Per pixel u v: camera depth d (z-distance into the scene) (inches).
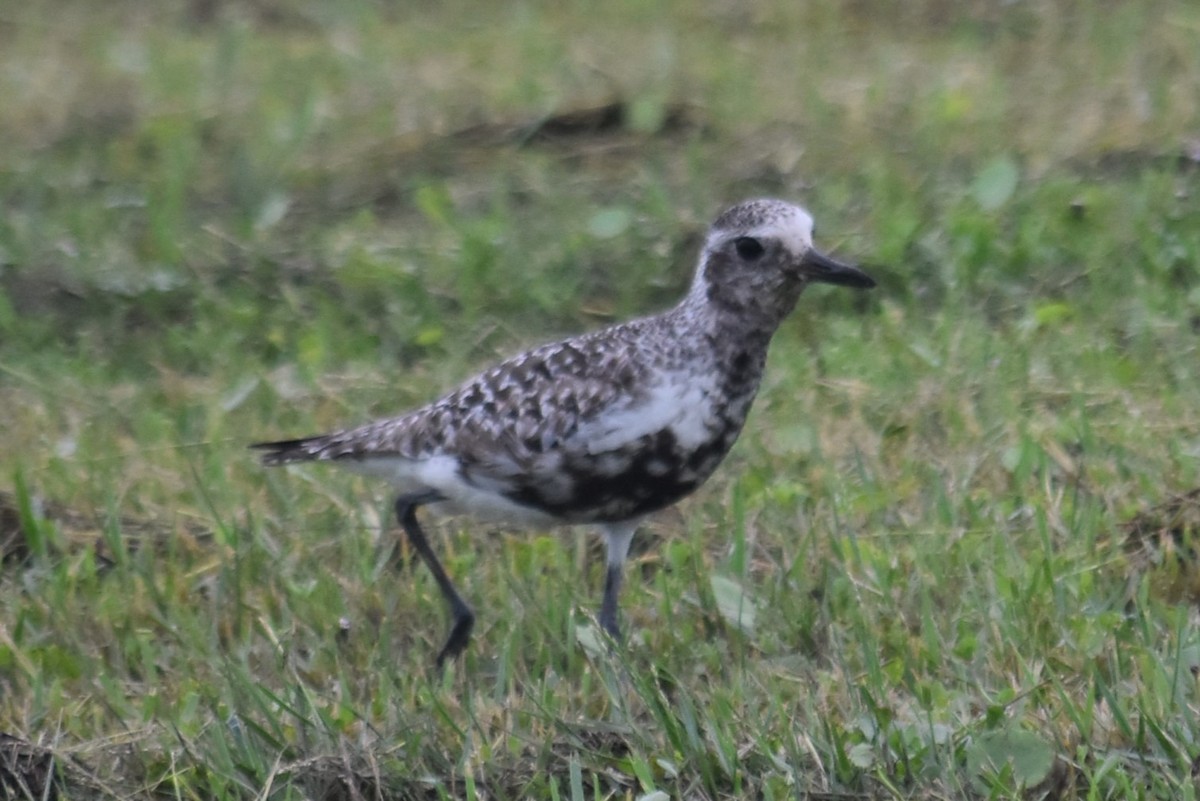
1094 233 633.6
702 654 434.0
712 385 426.6
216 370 605.9
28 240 685.3
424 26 941.2
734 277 425.7
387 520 500.7
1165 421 535.2
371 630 458.0
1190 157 678.5
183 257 664.4
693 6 936.3
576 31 911.7
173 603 466.6
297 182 732.0
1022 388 558.6
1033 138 714.8
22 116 818.8
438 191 693.9
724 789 378.9
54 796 391.2
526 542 494.3
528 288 635.5
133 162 765.9
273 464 465.7
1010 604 434.3
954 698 400.8
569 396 421.4
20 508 494.0
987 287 620.1
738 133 740.7
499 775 384.5
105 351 628.1
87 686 437.7
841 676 417.4
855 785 373.1
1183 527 472.1
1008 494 504.1
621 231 653.9
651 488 430.3
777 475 523.2
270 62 880.9
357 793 377.7
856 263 629.9
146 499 526.3
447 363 599.5
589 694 417.7
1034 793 371.6
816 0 918.4
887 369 569.9
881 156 704.4
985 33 862.5
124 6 994.7
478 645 450.3
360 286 645.3
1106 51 807.1
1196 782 366.6
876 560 459.5
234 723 402.3
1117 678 406.3
